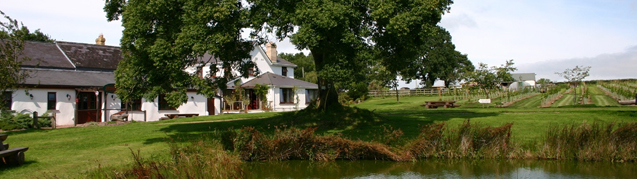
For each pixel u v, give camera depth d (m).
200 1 14.66
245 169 11.00
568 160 11.68
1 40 15.06
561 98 40.41
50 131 19.95
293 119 19.78
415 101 46.84
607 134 11.89
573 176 9.99
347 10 14.66
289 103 41.81
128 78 15.48
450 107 33.91
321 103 19.98
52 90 25.95
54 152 12.25
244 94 40.00
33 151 12.47
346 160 12.15
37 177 8.81
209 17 14.51
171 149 11.11
